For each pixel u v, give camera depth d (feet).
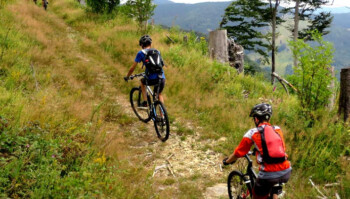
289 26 86.53
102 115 23.58
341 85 22.06
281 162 10.16
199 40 49.32
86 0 63.72
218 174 17.26
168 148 20.20
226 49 40.68
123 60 39.09
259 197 11.09
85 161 15.02
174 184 16.05
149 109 22.20
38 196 11.32
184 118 25.09
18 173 12.05
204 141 21.45
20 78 24.77
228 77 34.22
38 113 18.56
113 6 62.80
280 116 24.04
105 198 13.00
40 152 13.74
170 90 30.25
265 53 85.46
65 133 17.52
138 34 50.08
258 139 10.41
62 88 25.88
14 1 54.65
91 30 52.42
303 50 23.88
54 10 67.56
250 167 12.18
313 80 23.35
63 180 12.58
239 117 24.82
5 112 17.28
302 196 14.80
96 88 29.25
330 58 22.68
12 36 34.40
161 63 20.53
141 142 20.95
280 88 33.37
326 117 22.21
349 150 18.52
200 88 31.68
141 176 16.07
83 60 37.01
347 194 14.92
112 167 15.64
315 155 17.98
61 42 41.14
